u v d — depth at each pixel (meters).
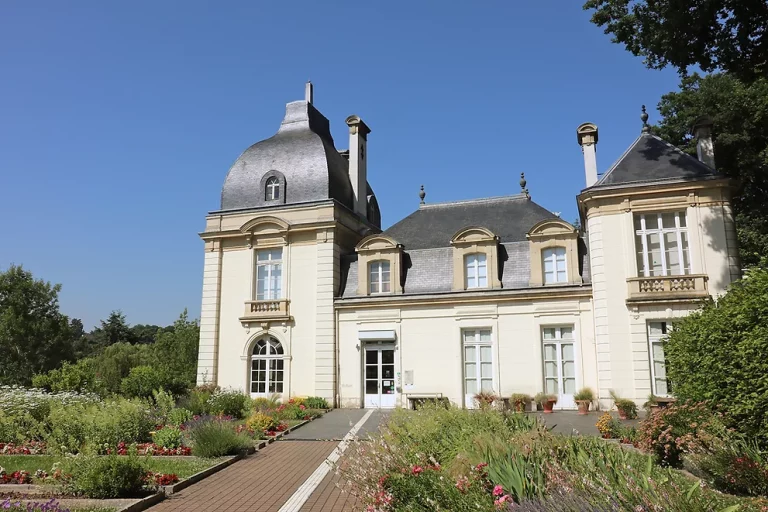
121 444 14.07
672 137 30.28
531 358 22.34
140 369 23.80
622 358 20.14
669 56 16.41
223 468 12.62
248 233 26.94
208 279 27.30
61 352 47.00
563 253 23.02
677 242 20.56
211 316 26.84
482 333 23.44
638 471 5.54
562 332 22.36
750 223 26.50
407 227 27.31
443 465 7.70
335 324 25.17
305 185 27.23
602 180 21.64
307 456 13.85
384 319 24.55
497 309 23.11
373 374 24.56
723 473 8.52
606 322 20.56
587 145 23.89
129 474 9.98
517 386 22.31
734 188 20.28
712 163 21.05
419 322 24.11
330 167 27.64
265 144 29.16
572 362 22.05
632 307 20.27
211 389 24.45
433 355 23.67
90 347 76.88
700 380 11.44
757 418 9.79
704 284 19.70
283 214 26.95
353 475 7.87
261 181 27.88
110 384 30.83
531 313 22.62
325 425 19.22
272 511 8.97
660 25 16.20
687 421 10.29
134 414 15.45
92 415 14.71
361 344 24.78
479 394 19.89
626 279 20.53
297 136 29.11
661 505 4.50
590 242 21.48
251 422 17.39
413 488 6.19
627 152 22.47
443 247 25.34
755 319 10.12
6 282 46.00
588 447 6.80
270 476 11.66
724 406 10.44
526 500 5.15
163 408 18.11
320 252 25.95
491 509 5.41
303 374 25.22
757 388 9.80
